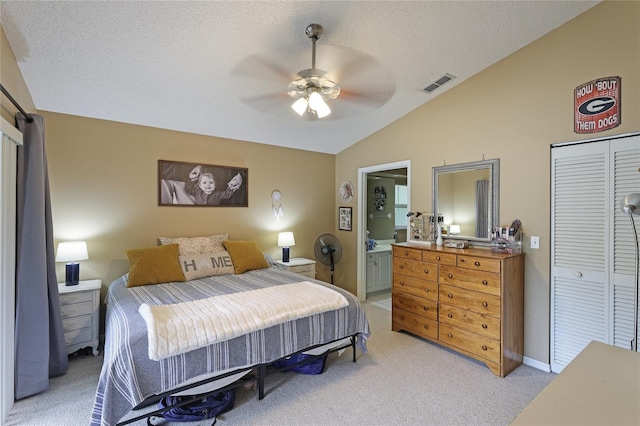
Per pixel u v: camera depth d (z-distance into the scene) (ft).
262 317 7.05
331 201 16.75
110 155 10.80
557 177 8.37
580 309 8.00
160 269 9.89
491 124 9.80
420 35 7.95
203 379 6.36
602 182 7.58
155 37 7.13
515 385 7.89
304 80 6.87
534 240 8.85
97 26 6.67
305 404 7.09
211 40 7.36
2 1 5.88
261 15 6.72
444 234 11.16
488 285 8.50
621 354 4.30
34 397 7.26
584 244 7.91
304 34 7.43
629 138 7.15
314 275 14.32
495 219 9.73
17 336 7.13
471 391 7.62
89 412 6.75
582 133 7.91
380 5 6.81
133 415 6.70
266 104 10.63
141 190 11.35
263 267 12.15
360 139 14.84
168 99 9.90
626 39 7.21
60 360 8.23
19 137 7.04
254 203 14.12
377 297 16.28
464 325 9.11
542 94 8.64
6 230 6.60
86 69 8.07
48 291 8.07
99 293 9.61
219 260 11.21
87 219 10.38
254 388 7.68
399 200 19.08
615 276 7.40
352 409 6.91
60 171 9.96
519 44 8.87
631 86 7.14
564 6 7.57
